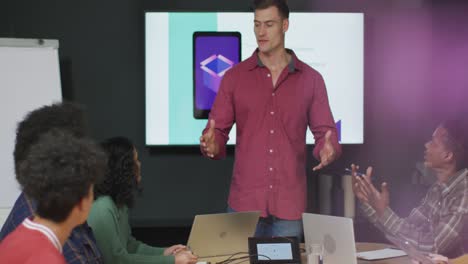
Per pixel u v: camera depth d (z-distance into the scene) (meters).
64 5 5.29
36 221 1.55
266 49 3.06
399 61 5.44
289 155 3.15
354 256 2.68
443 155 3.18
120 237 2.89
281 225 3.15
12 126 4.40
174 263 2.79
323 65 5.22
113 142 2.88
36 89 4.48
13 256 1.45
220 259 2.97
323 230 2.83
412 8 5.41
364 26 5.22
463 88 5.24
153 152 5.41
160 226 5.41
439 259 2.89
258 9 3.06
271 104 3.15
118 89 5.36
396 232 3.26
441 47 5.35
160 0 5.33
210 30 5.21
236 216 2.96
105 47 5.34
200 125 5.27
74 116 2.04
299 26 5.21
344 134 5.27
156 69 5.22
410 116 5.46
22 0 5.24
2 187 4.35
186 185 5.44
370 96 5.43
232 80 3.20
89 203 1.59
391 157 5.50
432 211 3.28
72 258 1.97
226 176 5.45
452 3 5.29
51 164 1.52
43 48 4.54
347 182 5.05
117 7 5.33
